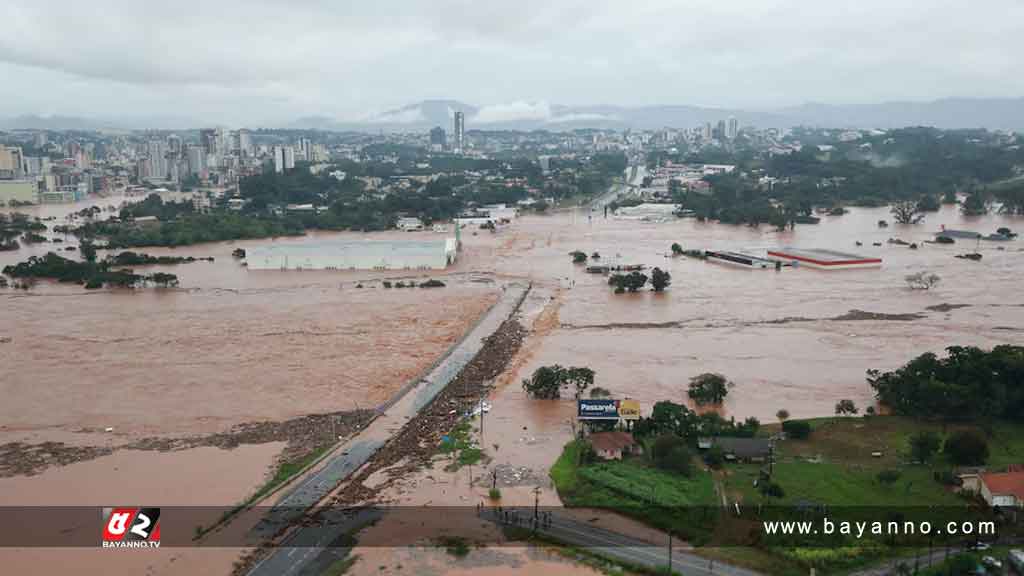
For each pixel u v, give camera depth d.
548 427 104.19
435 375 128.38
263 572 69.69
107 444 100.62
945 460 90.94
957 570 66.75
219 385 123.50
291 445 99.62
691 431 97.38
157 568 70.88
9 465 94.31
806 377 125.25
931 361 112.25
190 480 89.38
